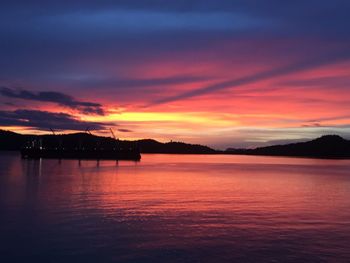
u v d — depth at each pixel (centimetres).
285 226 4416
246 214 5156
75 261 3225
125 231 4128
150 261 3238
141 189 8412
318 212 5372
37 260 3241
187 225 4431
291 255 3372
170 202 6256
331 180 11769
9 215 4984
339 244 3681
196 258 3306
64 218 4794
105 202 6191
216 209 5553
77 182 10131
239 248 3556
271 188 9006
